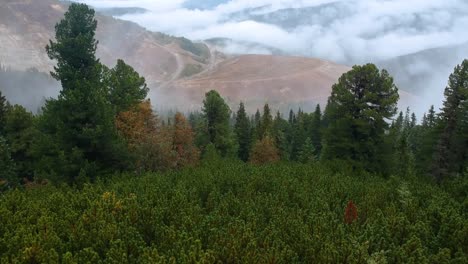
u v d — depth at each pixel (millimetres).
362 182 19359
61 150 23078
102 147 23438
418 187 17578
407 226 10828
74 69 29578
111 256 8812
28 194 17203
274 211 12930
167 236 9906
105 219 11125
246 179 18406
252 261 8609
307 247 9633
